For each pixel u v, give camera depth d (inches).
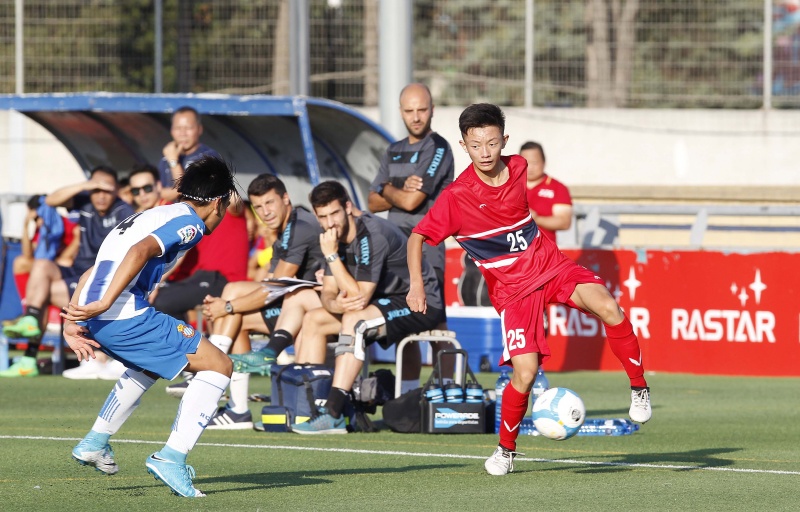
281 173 1571.1
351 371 981.2
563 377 1485.0
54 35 2091.5
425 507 649.6
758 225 1861.5
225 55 2091.5
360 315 996.6
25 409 1123.9
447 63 2192.4
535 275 754.2
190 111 1312.7
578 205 1684.3
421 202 1077.1
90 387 1325.0
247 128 1534.2
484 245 755.4
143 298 668.1
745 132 2182.6
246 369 1005.8
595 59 2150.6
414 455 858.1
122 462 802.2
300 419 984.9
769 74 2128.4
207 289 1285.7
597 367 1563.7
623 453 875.4
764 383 1425.9
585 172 2204.7
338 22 2123.5
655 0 2134.6
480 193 745.6
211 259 1302.9
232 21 2087.8
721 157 2188.7
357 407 1003.9
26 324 1427.2
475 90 2228.1
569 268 758.5
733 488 717.9
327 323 1034.7
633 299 1557.6
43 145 2229.3
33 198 1487.5
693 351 1534.2
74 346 656.4
